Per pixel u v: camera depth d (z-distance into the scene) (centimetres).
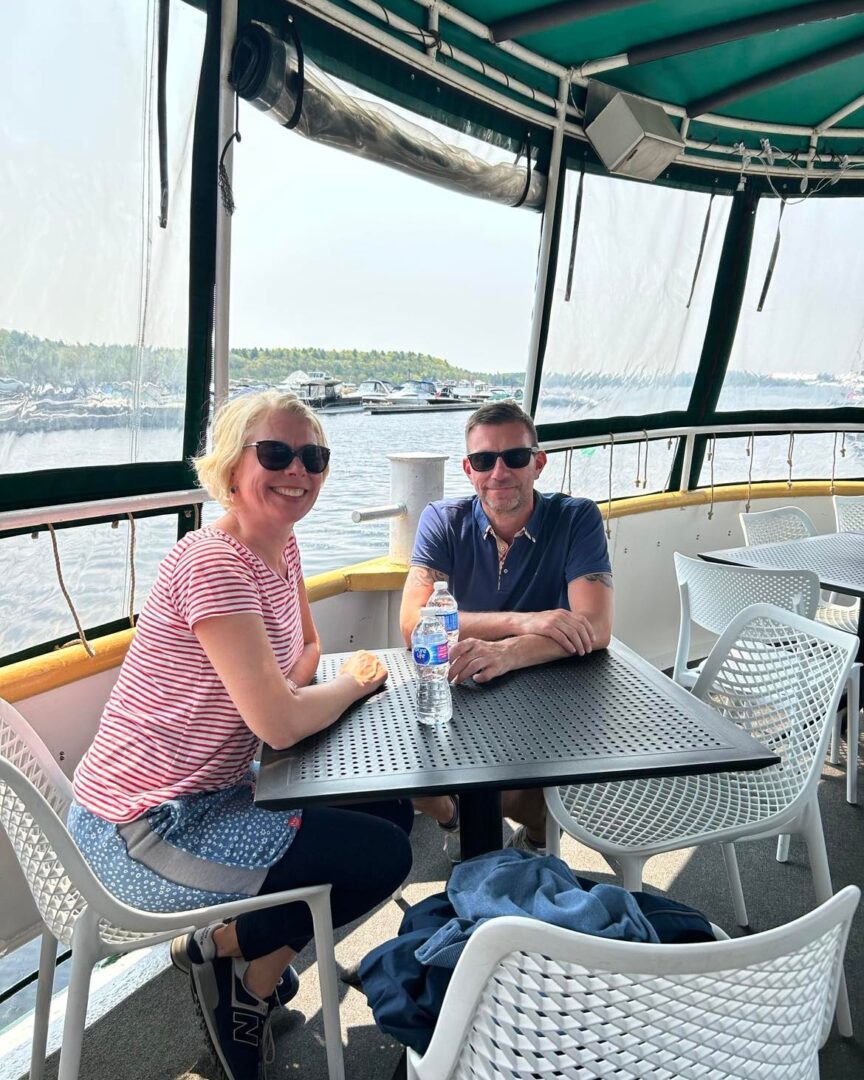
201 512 239
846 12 251
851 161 393
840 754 307
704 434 435
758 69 312
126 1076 161
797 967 81
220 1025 150
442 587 181
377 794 118
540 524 207
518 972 78
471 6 266
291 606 165
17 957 194
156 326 216
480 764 126
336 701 145
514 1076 84
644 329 392
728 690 193
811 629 177
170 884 137
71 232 191
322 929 144
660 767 123
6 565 193
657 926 115
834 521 472
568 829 162
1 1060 163
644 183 364
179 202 215
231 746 150
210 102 215
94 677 202
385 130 262
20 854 130
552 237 342
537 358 356
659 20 271
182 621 146
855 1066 164
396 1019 103
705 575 269
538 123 320
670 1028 78
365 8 243
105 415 208
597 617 190
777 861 236
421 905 124
